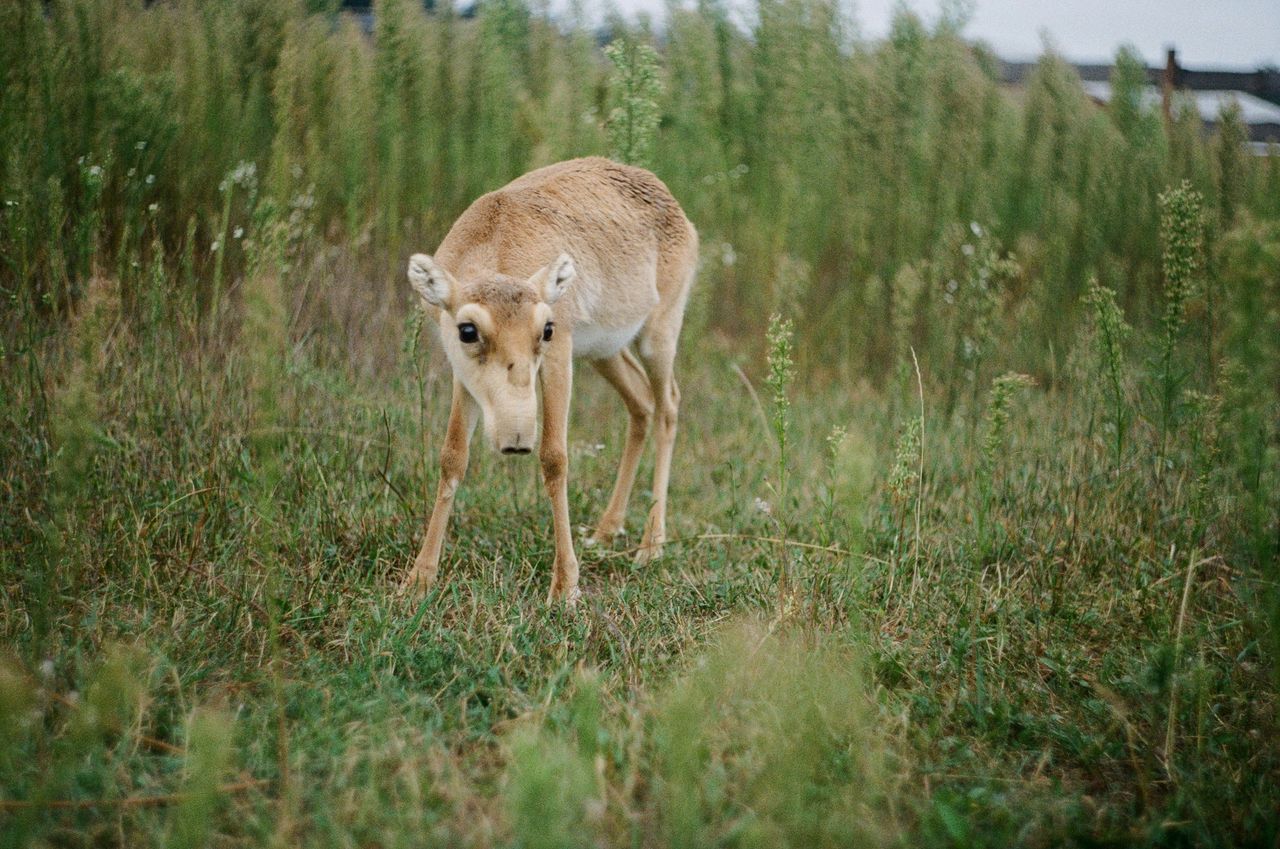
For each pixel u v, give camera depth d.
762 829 3.97
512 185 8.82
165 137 9.71
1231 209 10.36
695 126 13.75
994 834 4.53
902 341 11.13
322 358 9.34
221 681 5.55
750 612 6.67
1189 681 5.73
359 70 10.93
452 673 5.81
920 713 5.66
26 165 8.41
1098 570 7.44
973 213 12.90
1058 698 5.94
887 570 7.47
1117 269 10.90
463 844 4.14
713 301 14.48
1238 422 5.25
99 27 10.05
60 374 7.80
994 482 8.43
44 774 4.53
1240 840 4.70
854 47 13.90
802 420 11.11
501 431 6.61
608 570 8.28
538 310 6.80
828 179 13.85
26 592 6.25
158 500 7.49
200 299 9.66
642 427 9.18
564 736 5.01
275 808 4.46
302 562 7.09
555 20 13.10
